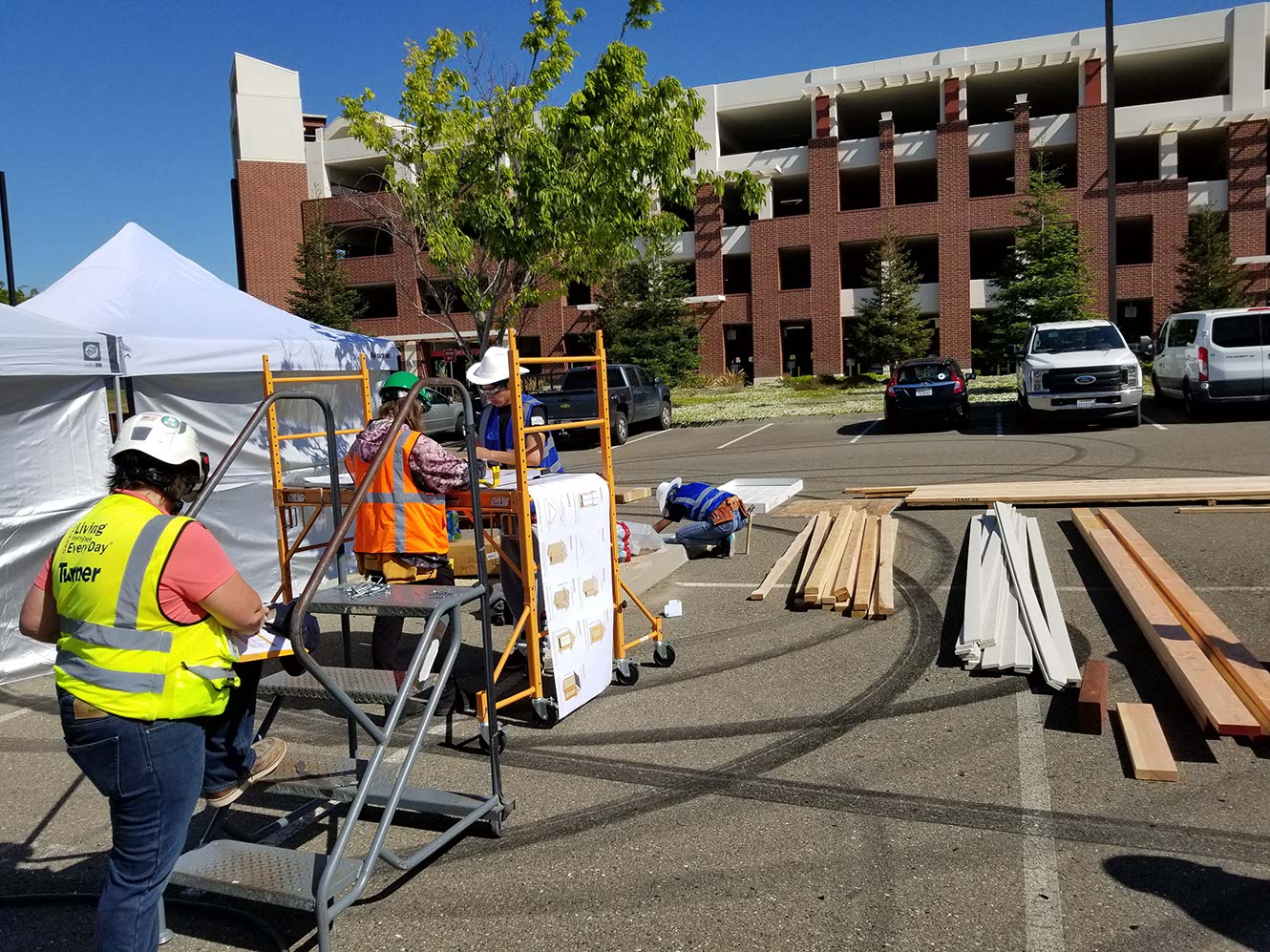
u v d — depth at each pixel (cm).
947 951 300
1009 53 3659
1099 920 312
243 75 4134
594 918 331
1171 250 3506
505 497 489
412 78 1416
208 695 279
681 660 614
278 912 349
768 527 1023
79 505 693
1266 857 344
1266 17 3400
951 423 1973
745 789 427
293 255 4253
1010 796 403
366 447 498
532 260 1432
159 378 779
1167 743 439
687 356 3725
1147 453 1377
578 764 464
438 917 338
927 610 682
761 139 4559
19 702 616
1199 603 598
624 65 1362
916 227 3775
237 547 831
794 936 313
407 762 343
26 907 363
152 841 273
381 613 362
